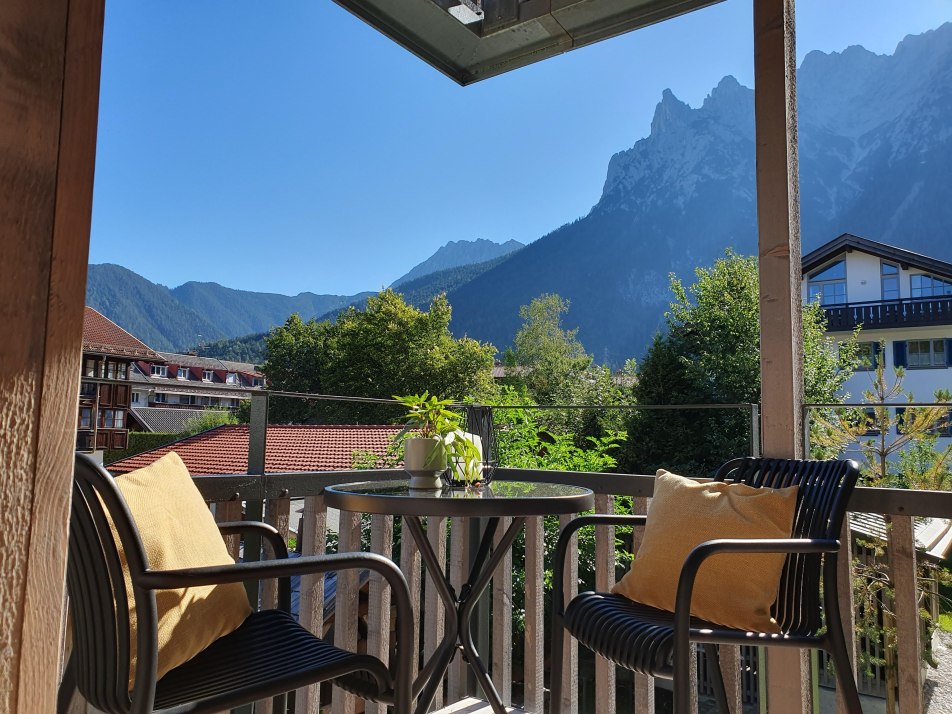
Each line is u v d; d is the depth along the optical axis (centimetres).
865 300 1941
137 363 2094
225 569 94
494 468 195
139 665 91
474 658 171
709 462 1402
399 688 109
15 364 51
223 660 114
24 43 52
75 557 99
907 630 157
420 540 166
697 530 150
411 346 2980
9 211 51
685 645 117
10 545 51
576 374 2628
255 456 172
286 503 178
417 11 226
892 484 552
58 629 53
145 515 113
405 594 109
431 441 170
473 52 248
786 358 173
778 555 144
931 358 1761
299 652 117
